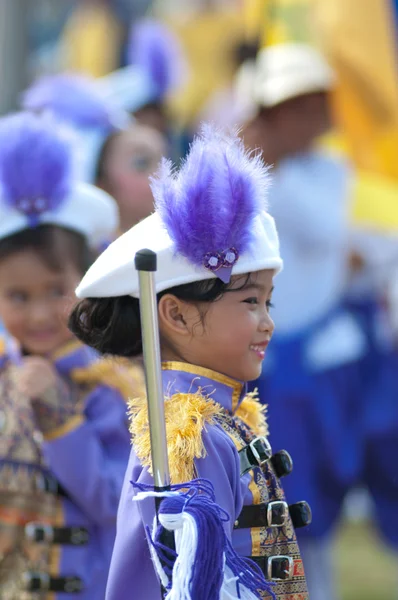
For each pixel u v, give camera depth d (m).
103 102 15.87
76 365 11.50
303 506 8.48
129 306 8.48
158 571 7.32
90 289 8.41
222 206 7.88
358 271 18.00
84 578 11.23
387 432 17.77
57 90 15.87
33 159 11.33
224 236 7.91
